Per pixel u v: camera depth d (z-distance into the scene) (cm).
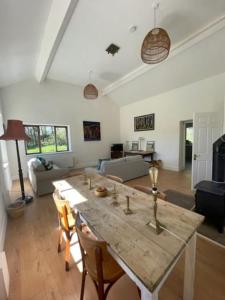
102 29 318
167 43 222
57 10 248
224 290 140
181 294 138
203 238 210
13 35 270
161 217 123
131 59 450
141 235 103
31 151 575
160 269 77
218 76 437
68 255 167
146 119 661
